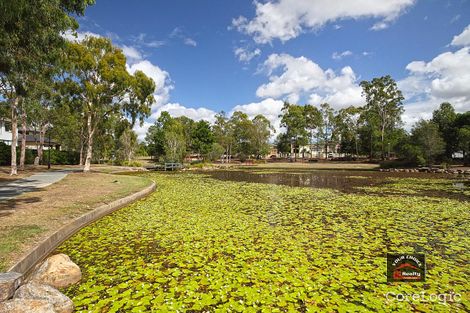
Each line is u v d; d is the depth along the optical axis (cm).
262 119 6425
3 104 2161
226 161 6056
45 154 3341
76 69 1908
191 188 1583
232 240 616
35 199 922
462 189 1560
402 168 3816
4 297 331
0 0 561
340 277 430
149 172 3091
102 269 467
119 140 3922
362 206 1024
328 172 3238
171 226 736
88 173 2109
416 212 918
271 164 5497
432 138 3491
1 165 2759
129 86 2042
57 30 807
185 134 5891
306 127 6919
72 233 661
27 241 514
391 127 5466
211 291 389
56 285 403
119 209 962
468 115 3716
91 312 342
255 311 341
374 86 5303
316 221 796
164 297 372
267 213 903
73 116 3203
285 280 420
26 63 857
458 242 606
